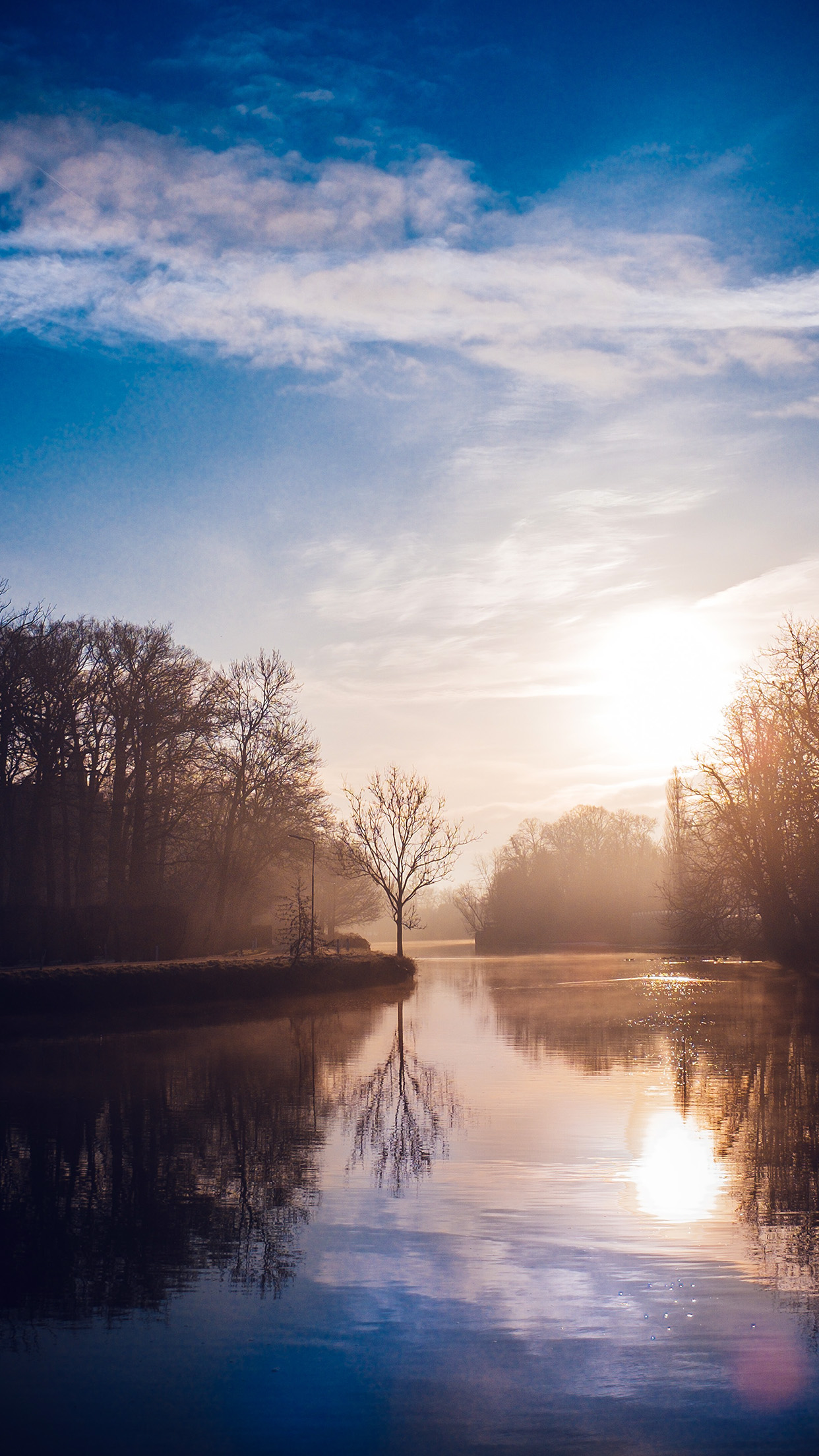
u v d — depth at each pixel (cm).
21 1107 1808
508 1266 971
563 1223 1098
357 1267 973
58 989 3284
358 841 6538
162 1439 678
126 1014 3434
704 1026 3102
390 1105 1791
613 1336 822
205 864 5688
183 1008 3688
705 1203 1165
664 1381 751
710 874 4947
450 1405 719
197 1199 1205
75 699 4666
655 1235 1059
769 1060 2325
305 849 6034
